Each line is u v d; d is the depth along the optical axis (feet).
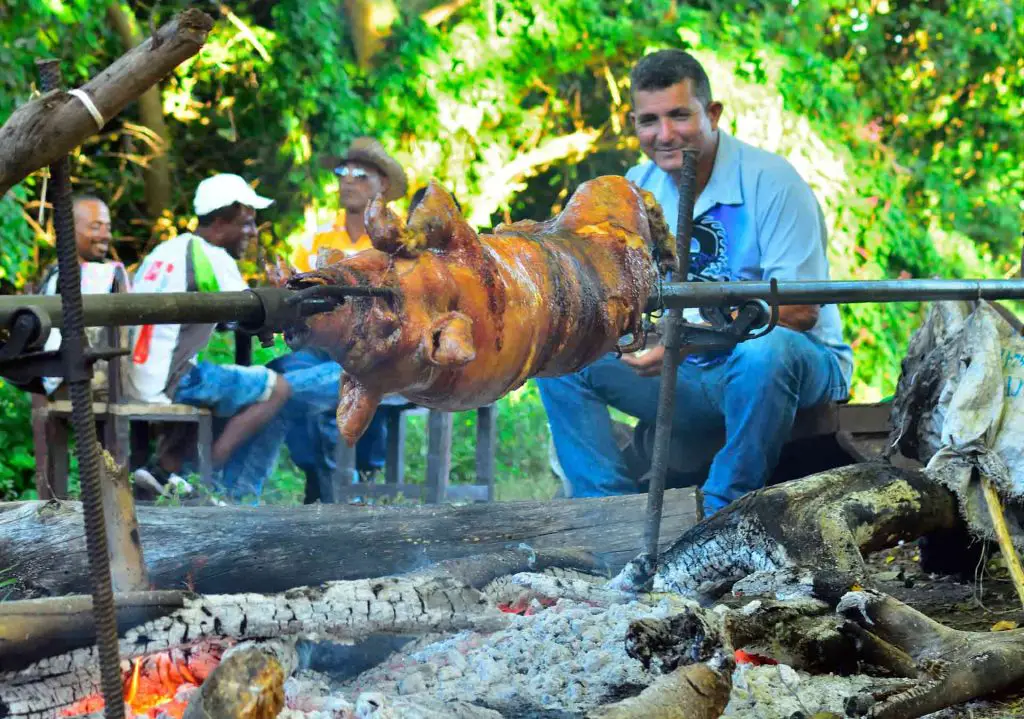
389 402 24.82
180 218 46.42
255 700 7.49
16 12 35.94
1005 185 60.23
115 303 7.73
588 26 47.65
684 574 13.94
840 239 47.01
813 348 18.93
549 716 9.80
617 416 37.76
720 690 9.50
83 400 7.34
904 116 58.54
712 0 49.52
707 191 20.11
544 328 10.52
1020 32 57.67
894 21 57.82
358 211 27.94
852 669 11.71
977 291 15.39
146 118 44.57
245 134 45.52
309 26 43.34
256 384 23.15
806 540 13.39
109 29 41.91
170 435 24.22
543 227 12.31
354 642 11.22
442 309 9.44
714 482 18.69
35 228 38.99
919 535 15.34
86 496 7.36
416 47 46.09
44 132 7.04
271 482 27.66
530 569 13.48
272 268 9.02
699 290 12.78
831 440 21.27
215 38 43.57
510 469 32.83
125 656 10.03
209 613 10.45
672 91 19.42
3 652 9.39
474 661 11.19
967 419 15.62
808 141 46.01
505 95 49.14
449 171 47.44
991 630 14.46
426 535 13.44
